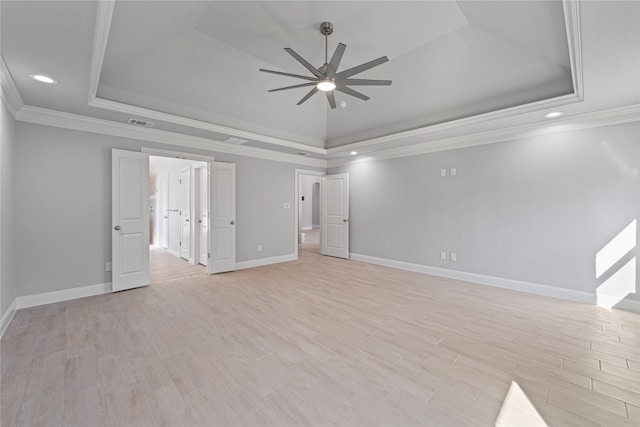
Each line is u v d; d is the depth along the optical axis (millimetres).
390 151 5395
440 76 3643
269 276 4719
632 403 1703
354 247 6164
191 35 3117
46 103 3088
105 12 1734
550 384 1891
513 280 3992
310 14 2865
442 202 4723
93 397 1740
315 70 2643
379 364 2129
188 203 6008
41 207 3309
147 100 3576
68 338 2498
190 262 5844
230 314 3076
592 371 2033
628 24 1737
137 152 3971
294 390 1826
